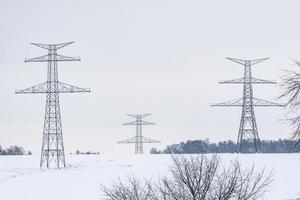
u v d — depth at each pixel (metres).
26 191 55.19
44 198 49.22
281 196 35.69
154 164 81.50
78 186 56.66
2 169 91.75
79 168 88.75
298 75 22.42
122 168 77.00
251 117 92.25
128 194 19.17
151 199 19.41
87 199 46.44
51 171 83.75
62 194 51.16
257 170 50.94
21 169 92.06
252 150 92.19
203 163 20.50
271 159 73.00
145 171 60.28
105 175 67.38
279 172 53.84
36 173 80.19
